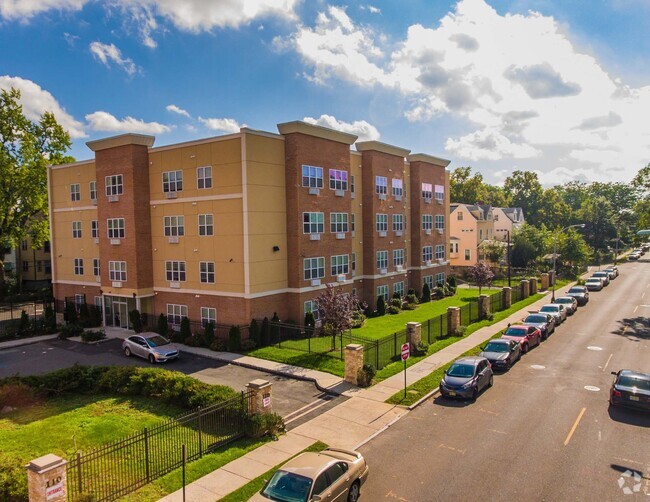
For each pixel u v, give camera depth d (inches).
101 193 1366.9
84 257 1550.2
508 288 1657.2
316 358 990.4
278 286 1214.9
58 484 416.5
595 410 711.1
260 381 639.1
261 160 1165.1
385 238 1662.2
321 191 1301.7
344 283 1382.9
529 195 4325.8
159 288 1317.7
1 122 1813.5
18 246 2207.2
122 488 484.4
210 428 640.4
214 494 479.5
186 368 976.3
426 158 1897.1
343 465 459.2
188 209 1235.2
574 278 2501.2
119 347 1166.3
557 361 996.6
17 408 737.6
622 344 1133.7
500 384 848.9
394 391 807.7
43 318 1417.3
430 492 486.0
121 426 660.7
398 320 1459.2
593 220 3772.1
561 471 525.0
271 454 571.8
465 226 2694.4
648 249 5044.3
